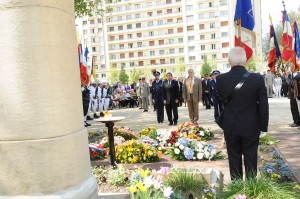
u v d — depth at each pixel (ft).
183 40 298.35
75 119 10.98
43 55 9.91
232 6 279.28
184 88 39.06
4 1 9.73
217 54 287.89
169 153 23.98
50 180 9.89
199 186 14.02
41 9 9.91
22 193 9.81
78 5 48.16
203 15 289.53
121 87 97.91
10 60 9.76
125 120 51.88
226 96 14.07
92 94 57.98
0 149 9.80
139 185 10.10
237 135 13.84
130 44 315.78
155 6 307.17
